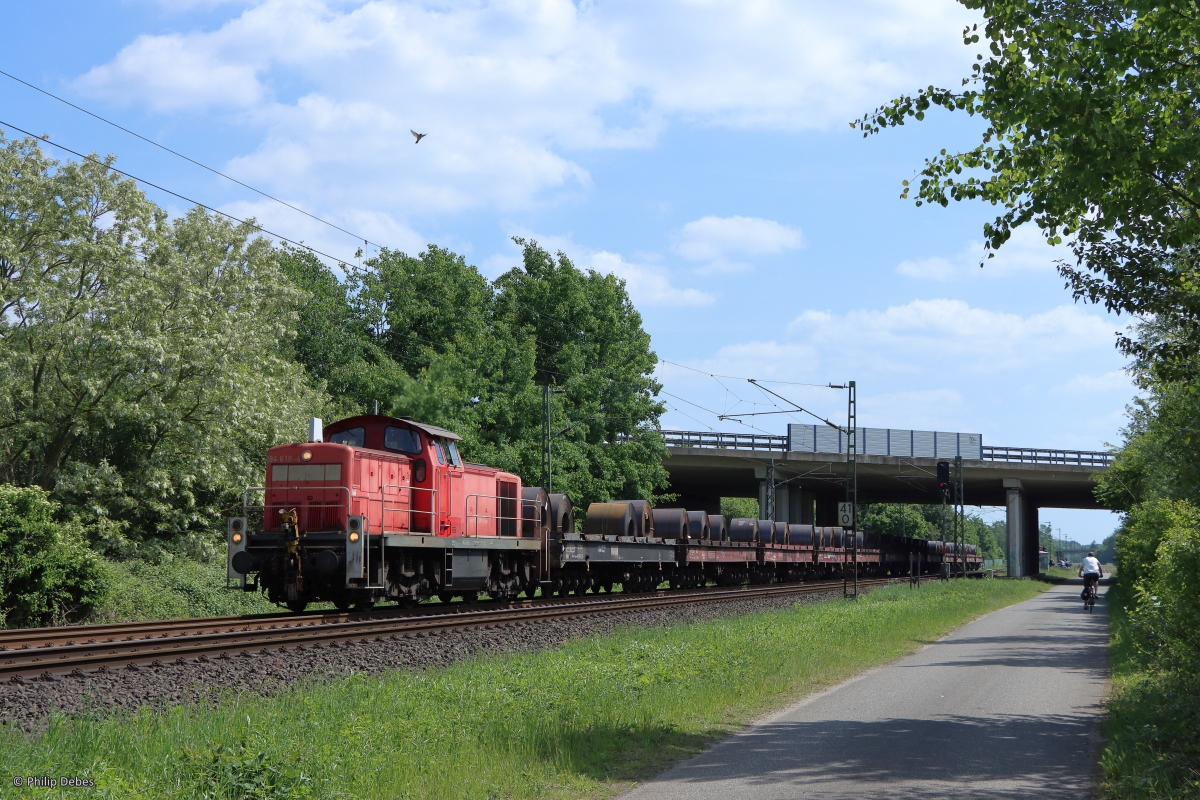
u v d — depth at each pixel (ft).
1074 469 235.61
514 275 195.31
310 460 66.74
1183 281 42.24
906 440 239.30
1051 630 84.07
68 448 105.19
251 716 33.09
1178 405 53.52
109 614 71.77
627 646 56.08
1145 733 32.35
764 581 157.69
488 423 162.20
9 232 99.86
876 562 205.87
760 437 217.56
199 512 106.83
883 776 28.68
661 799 26.40
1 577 65.21
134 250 104.47
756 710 40.75
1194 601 41.73
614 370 187.32
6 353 94.43
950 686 47.70
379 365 157.58
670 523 124.57
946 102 39.55
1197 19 31.89
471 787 26.81
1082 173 33.71
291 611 69.00
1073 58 34.37
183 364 99.96
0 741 27.50
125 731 30.09
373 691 38.45
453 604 79.36
